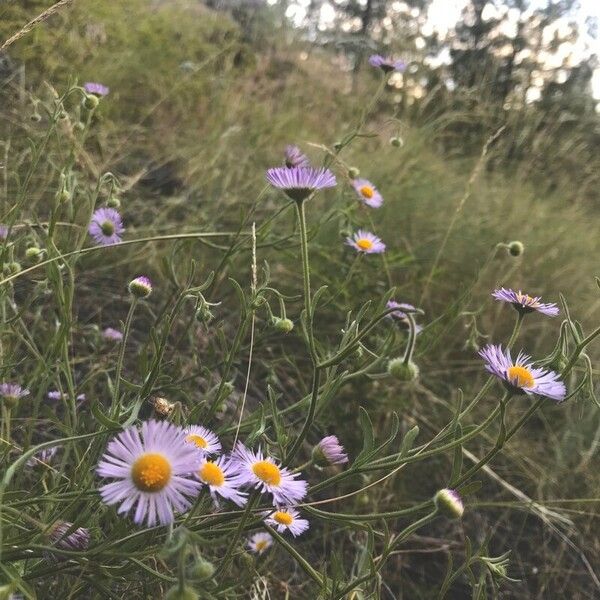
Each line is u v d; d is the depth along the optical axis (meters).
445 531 0.47
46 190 0.49
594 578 0.45
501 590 0.45
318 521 0.43
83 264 0.52
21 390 0.32
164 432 0.20
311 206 0.64
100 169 0.52
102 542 0.23
